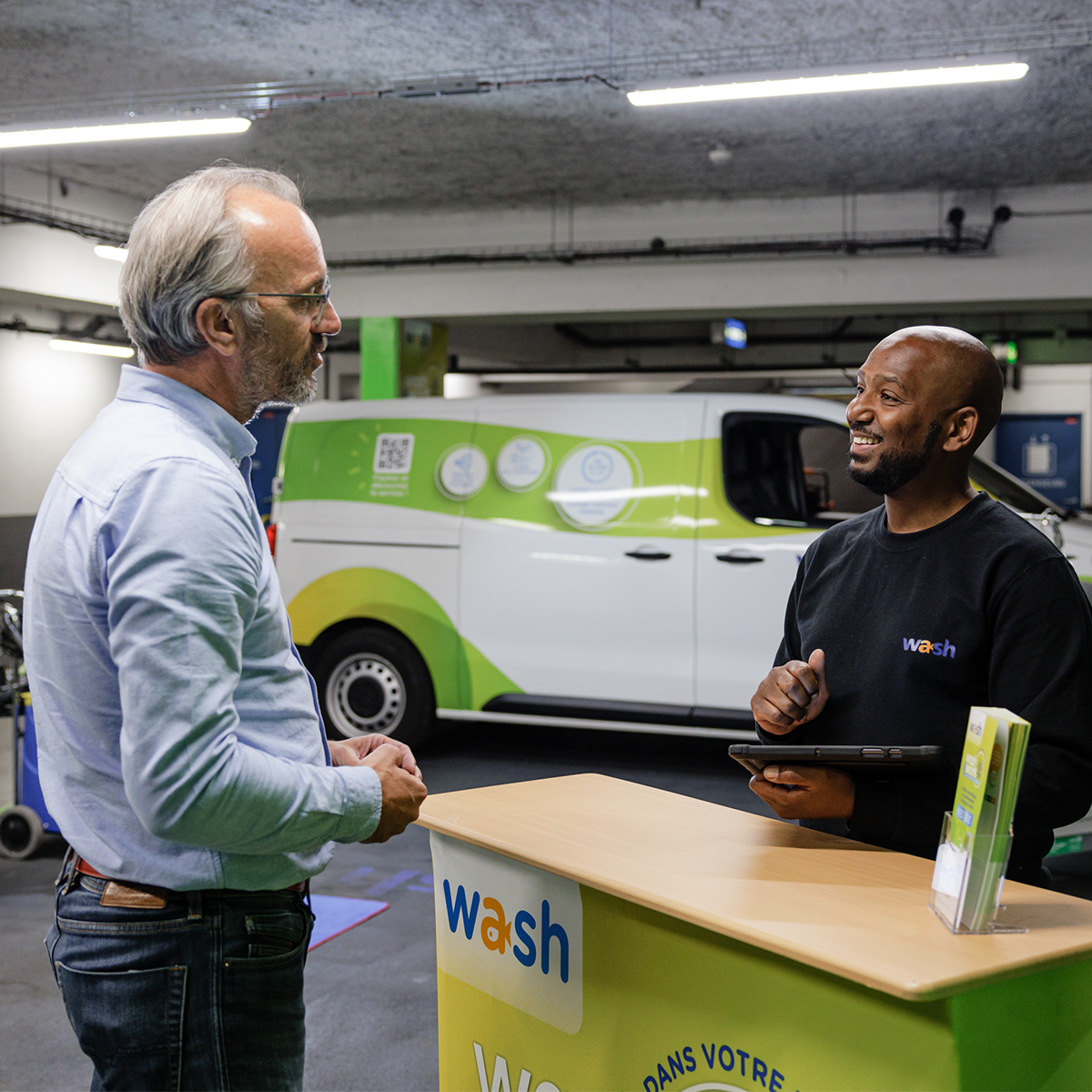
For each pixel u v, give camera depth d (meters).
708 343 17.17
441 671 5.61
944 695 1.71
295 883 1.40
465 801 1.93
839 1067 1.29
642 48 6.96
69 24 6.64
